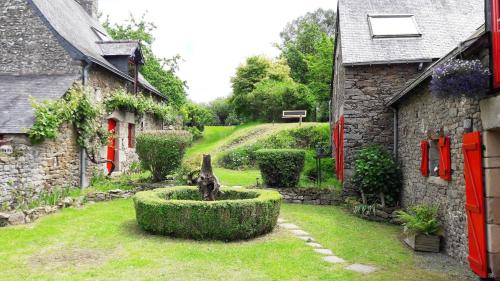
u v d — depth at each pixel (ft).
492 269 16.75
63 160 36.47
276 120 84.69
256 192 27.73
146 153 38.40
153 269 17.97
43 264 18.60
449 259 20.81
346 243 23.45
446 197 22.08
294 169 37.55
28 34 40.19
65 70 39.55
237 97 92.17
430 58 34.14
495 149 16.88
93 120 40.14
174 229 23.26
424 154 25.40
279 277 17.29
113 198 35.68
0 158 30.27
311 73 86.94
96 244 21.91
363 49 36.06
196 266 18.47
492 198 16.88
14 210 27.27
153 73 76.59
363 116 36.01
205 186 26.35
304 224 27.94
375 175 32.50
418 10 40.45
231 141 67.56
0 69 40.24
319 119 82.79
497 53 15.52
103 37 55.42
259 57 104.27
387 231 26.84
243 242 22.93
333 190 36.27
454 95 16.81
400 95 28.14
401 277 17.75
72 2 55.16
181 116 76.43
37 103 32.68
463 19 39.40
